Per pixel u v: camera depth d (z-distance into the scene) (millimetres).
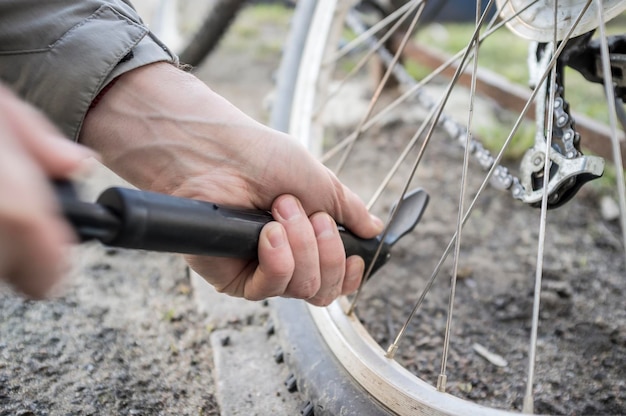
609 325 1028
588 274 1172
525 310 1068
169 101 655
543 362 947
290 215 628
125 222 441
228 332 983
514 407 852
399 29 1669
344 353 773
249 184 652
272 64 2260
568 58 720
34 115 391
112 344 940
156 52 681
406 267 1197
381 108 1842
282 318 917
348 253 730
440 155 1621
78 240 415
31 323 965
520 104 1332
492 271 1180
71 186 407
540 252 584
